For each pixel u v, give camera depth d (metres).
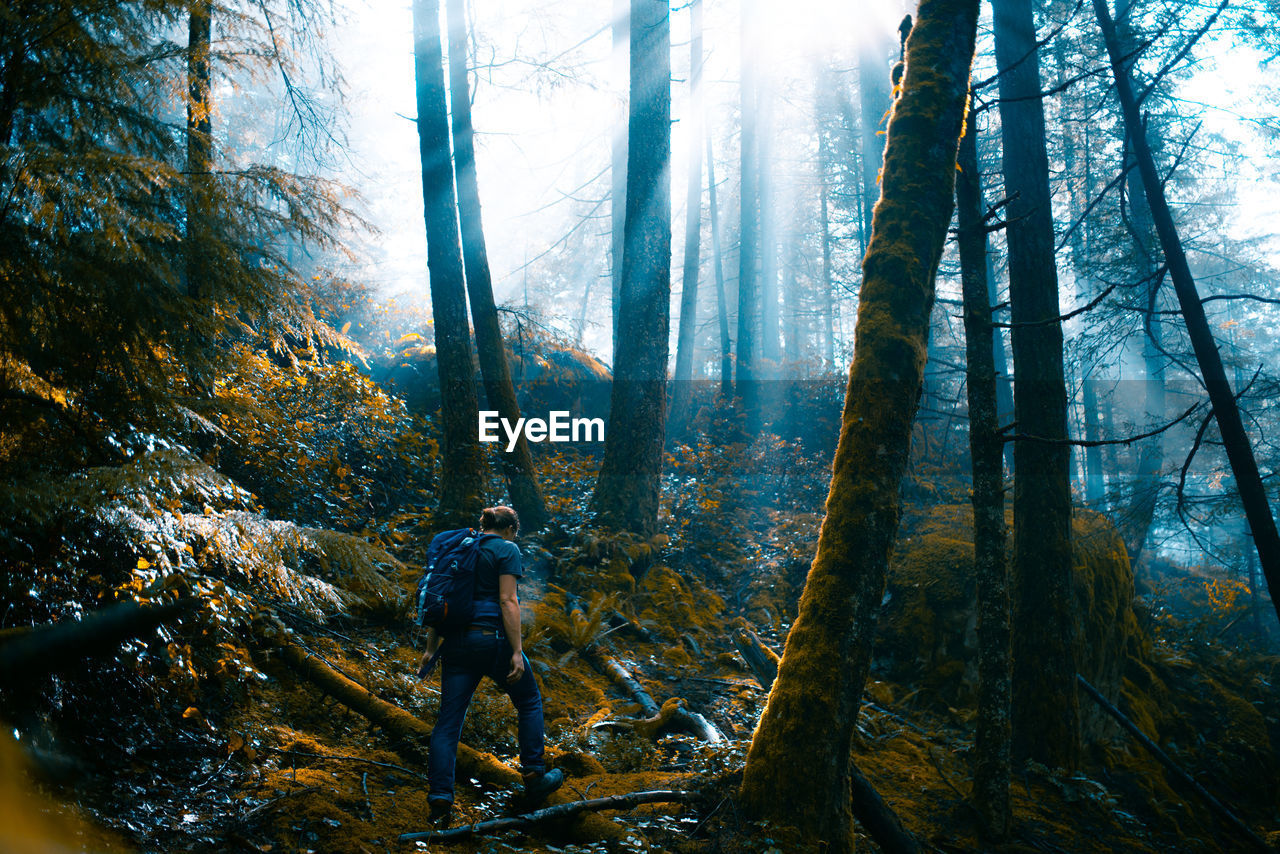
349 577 4.98
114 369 3.81
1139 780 7.23
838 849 3.99
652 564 8.80
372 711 4.68
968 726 7.44
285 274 4.81
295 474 6.84
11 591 3.19
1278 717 10.19
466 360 8.77
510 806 4.14
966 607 8.13
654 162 9.55
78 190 3.31
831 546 4.32
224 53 5.74
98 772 3.24
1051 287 7.48
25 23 3.62
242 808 3.50
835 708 4.09
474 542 4.29
